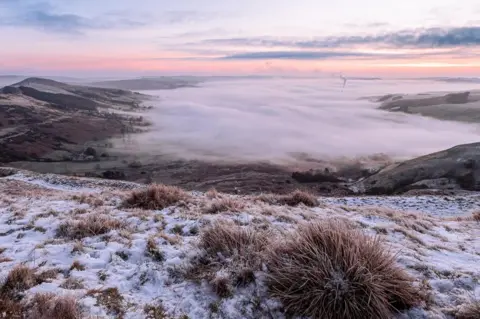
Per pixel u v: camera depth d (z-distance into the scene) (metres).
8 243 5.49
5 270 4.15
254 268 3.99
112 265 4.49
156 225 6.45
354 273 3.49
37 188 18.97
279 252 4.12
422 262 4.57
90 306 3.41
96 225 6.03
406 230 6.59
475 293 3.71
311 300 3.41
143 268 4.32
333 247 3.82
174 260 4.57
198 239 5.35
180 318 3.35
